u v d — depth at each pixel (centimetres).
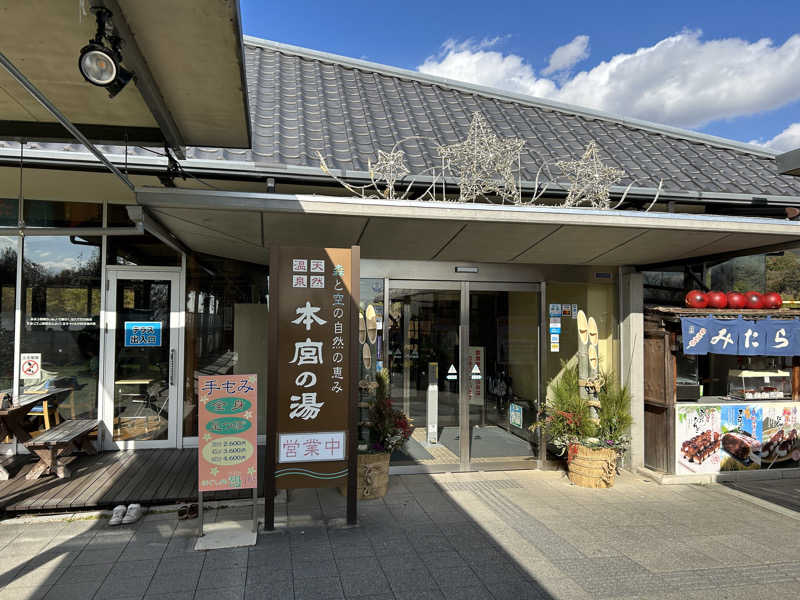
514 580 386
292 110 817
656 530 483
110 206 673
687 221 524
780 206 764
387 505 535
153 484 546
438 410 660
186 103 414
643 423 672
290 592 363
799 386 689
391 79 1067
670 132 1027
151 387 690
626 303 685
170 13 303
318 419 469
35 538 443
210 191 445
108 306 676
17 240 650
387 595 362
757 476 649
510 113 1010
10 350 648
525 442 677
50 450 553
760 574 402
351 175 619
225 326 726
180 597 355
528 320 680
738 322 622
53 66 365
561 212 506
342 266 476
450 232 532
